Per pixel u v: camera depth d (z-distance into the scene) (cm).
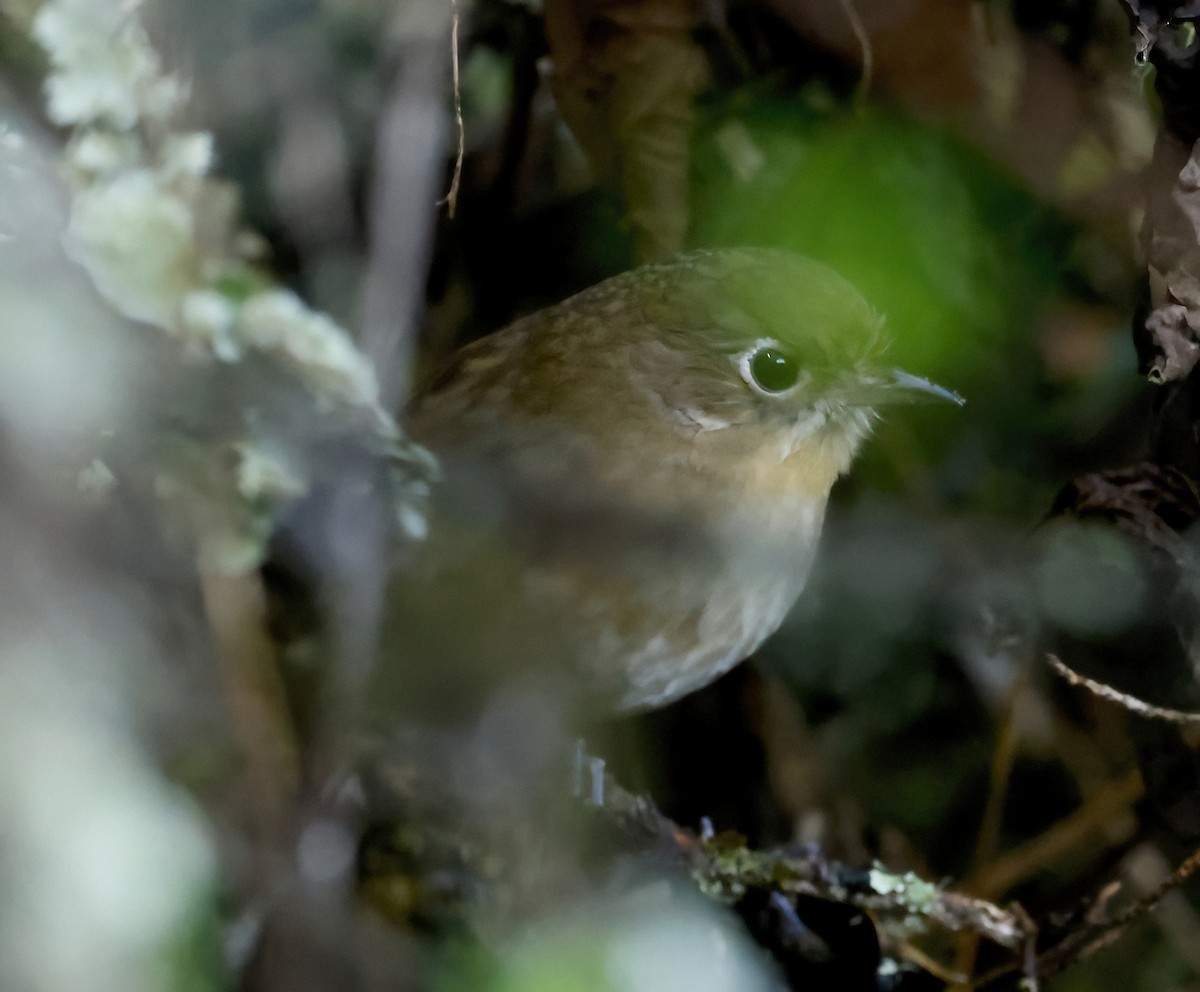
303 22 359
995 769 362
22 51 350
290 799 353
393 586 355
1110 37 360
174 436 350
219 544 350
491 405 359
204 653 352
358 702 354
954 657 363
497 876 356
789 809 363
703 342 358
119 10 351
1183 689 358
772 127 360
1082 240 361
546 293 362
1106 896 359
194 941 348
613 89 360
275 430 351
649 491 358
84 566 348
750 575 358
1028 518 362
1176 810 358
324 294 359
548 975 352
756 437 358
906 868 363
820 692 363
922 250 360
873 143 360
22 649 347
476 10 360
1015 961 359
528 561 357
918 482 362
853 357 359
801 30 360
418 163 357
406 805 356
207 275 350
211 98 358
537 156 361
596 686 358
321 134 359
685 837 359
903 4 360
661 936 354
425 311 362
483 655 356
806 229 361
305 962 352
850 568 363
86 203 349
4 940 341
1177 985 362
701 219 361
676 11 360
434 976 352
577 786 358
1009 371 362
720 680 363
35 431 348
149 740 350
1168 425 358
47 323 348
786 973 358
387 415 353
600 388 359
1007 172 360
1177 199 355
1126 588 358
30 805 346
